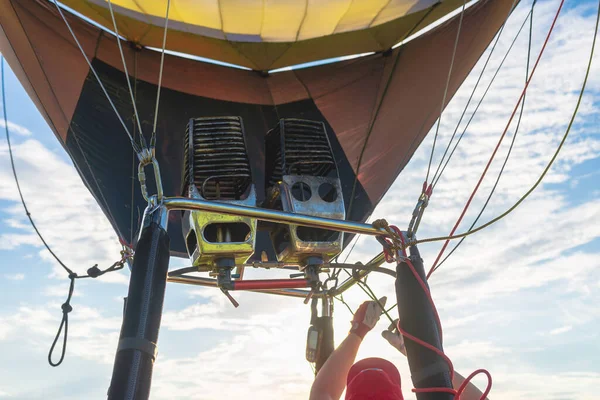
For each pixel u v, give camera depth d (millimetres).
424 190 2648
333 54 5758
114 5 5000
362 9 5121
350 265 3127
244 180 2914
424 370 2242
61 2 5070
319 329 3238
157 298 1990
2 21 4668
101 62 5262
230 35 5367
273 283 3109
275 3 4984
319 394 1612
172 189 5109
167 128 5309
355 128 5645
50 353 2309
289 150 3061
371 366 1576
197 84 5590
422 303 2377
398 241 2547
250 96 5715
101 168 4984
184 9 5039
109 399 1770
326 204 2965
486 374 1613
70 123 5023
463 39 5270
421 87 5445
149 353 1874
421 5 5184
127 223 4875
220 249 2822
